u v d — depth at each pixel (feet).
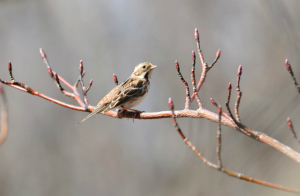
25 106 61.26
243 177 15.08
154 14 61.93
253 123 43.68
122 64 60.29
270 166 41.91
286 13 42.52
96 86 59.47
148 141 60.49
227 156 44.65
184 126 57.98
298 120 41.91
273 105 44.39
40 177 57.82
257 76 55.01
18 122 60.44
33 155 58.80
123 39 61.62
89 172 58.59
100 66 60.54
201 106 19.29
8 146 58.90
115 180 57.88
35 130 60.34
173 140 58.75
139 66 29.84
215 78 56.80
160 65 58.95
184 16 60.95
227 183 43.75
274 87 50.06
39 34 63.31
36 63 62.85
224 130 46.09
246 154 44.06
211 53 58.59
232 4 60.13
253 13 58.18
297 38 42.01
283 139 41.42
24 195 56.34
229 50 58.44
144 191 55.88
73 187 57.47
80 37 62.54
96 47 61.62
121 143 61.05
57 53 62.28
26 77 62.03
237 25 59.57
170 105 15.75
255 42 57.72
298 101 42.57
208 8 60.64
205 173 45.01
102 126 62.13
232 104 54.13
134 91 28.04
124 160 59.41
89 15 63.41
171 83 57.93
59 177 58.13
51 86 61.87
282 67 52.03
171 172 53.47
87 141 60.90
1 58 62.39
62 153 59.62
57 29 63.21
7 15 62.95
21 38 63.31
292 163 38.78
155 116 22.67
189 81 57.00
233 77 56.44
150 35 61.00
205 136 46.34
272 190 39.58
